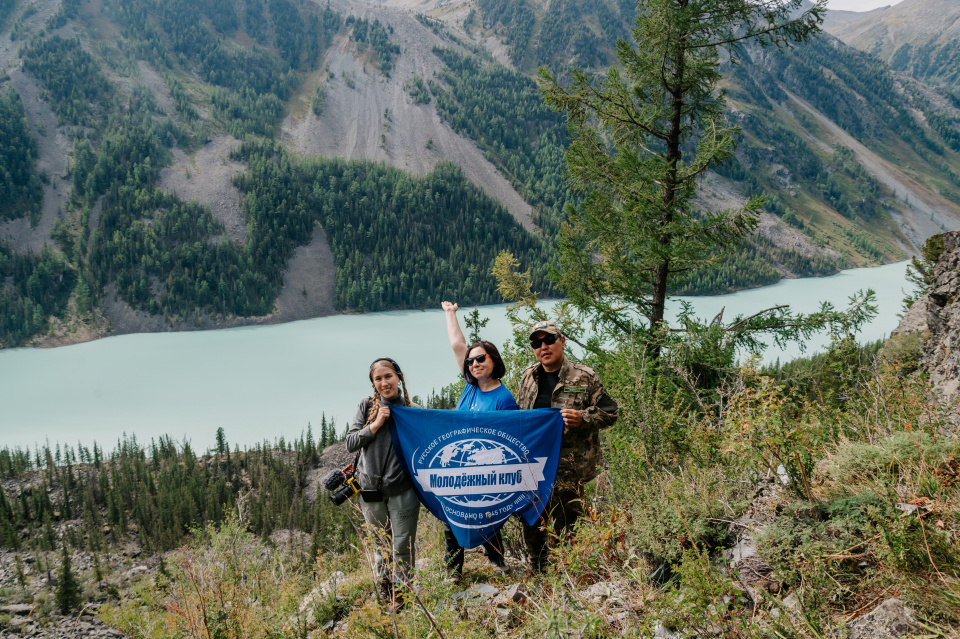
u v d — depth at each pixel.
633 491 3.81
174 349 150.00
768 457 3.28
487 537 3.68
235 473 93.12
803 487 3.11
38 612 29.50
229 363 142.75
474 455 3.67
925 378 4.57
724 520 3.13
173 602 3.79
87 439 108.31
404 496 3.69
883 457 2.98
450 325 4.44
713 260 8.96
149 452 103.19
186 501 77.62
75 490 91.50
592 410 3.55
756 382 3.51
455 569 3.55
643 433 4.21
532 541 3.68
